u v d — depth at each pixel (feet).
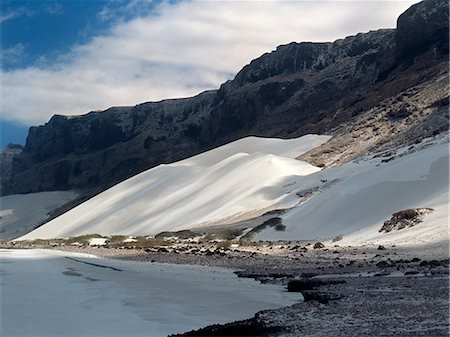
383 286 75.92
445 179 189.78
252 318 61.82
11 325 63.52
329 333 49.52
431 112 449.48
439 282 75.87
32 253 209.97
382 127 483.10
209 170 445.37
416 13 639.35
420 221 157.58
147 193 455.22
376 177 219.00
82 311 72.08
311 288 80.74
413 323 51.37
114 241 291.79
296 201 296.71
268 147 575.38
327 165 437.99
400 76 611.06
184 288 91.50
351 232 187.11
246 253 157.79
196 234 266.98
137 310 72.02
